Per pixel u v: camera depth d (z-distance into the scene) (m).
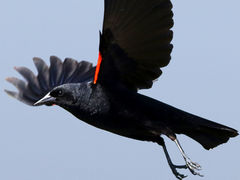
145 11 9.95
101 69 10.36
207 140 10.95
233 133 10.69
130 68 10.50
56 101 10.57
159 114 10.45
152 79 10.67
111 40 10.14
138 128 10.55
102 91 10.43
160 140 10.81
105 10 9.80
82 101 10.45
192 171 10.35
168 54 10.37
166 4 9.98
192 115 10.50
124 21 9.97
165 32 10.16
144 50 10.33
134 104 10.42
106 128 10.66
